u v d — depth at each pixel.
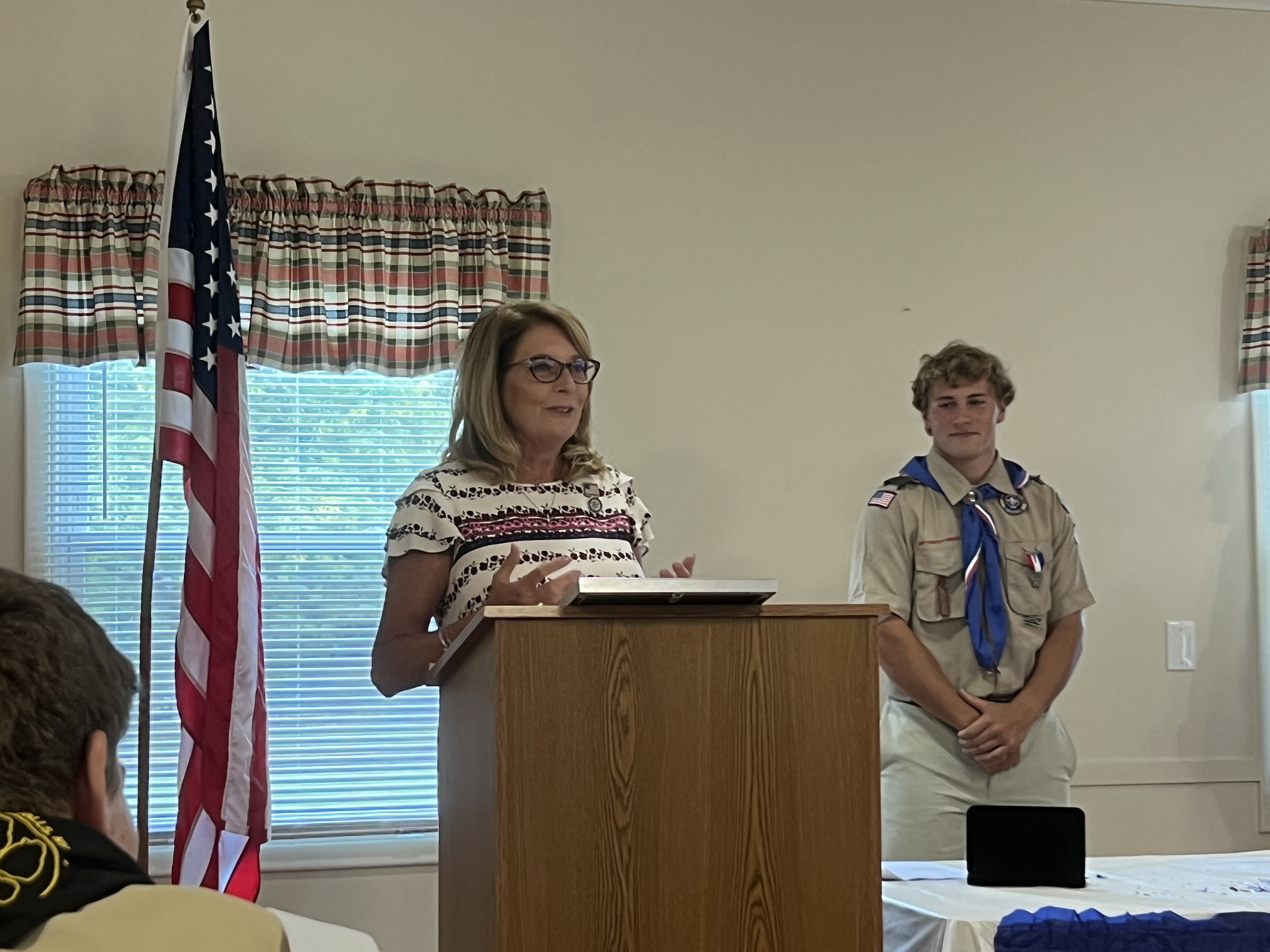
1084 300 3.54
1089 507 3.49
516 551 1.66
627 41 3.38
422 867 3.14
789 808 1.45
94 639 0.87
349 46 3.24
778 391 3.37
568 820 1.40
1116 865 2.17
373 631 3.23
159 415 2.59
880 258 3.45
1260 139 3.66
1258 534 3.56
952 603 2.78
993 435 2.86
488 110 3.29
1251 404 3.59
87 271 3.02
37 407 3.06
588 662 1.43
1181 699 3.48
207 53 2.69
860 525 2.90
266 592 3.18
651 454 3.30
